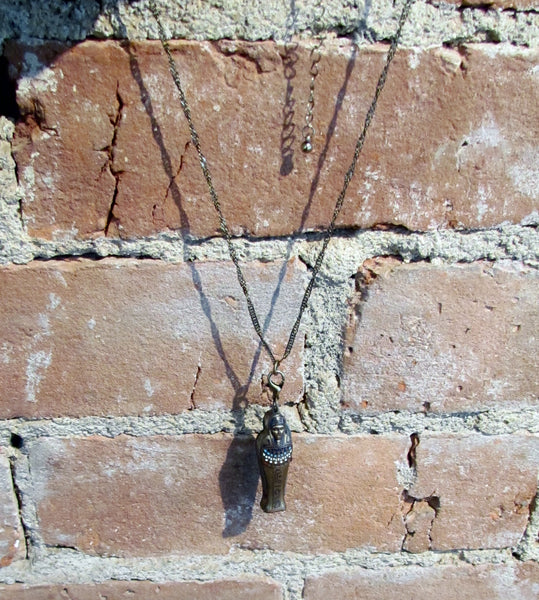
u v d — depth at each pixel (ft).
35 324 0.76
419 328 0.80
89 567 0.88
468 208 0.76
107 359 0.78
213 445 0.83
